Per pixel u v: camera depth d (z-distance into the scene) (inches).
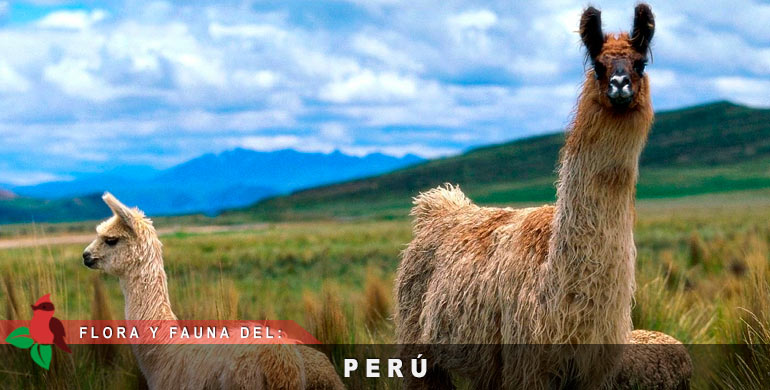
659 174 6235.2
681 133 7598.4
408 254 251.1
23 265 323.6
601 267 178.1
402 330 247.3
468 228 228.1
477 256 213.8
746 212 2396.7
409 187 7839.6
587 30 185.5
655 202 4394.7
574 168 181.3
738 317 295.1
